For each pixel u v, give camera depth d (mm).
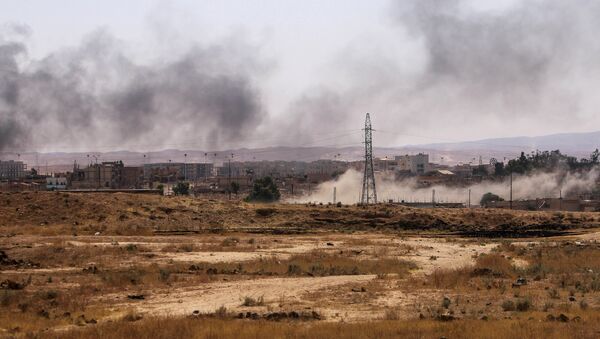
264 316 35312
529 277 52656
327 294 43844
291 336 29344
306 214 137375
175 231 109375
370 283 49344
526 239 107812
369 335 29406
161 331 30578
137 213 123938
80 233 101312
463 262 67875
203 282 50219
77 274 54719
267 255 71500
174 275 53500
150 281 50062
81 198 126938
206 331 30281
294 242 89750
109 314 37281
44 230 102625
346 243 90000
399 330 30438
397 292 44500
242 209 136375
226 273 55719
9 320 34969
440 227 137375
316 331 30312
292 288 46938
